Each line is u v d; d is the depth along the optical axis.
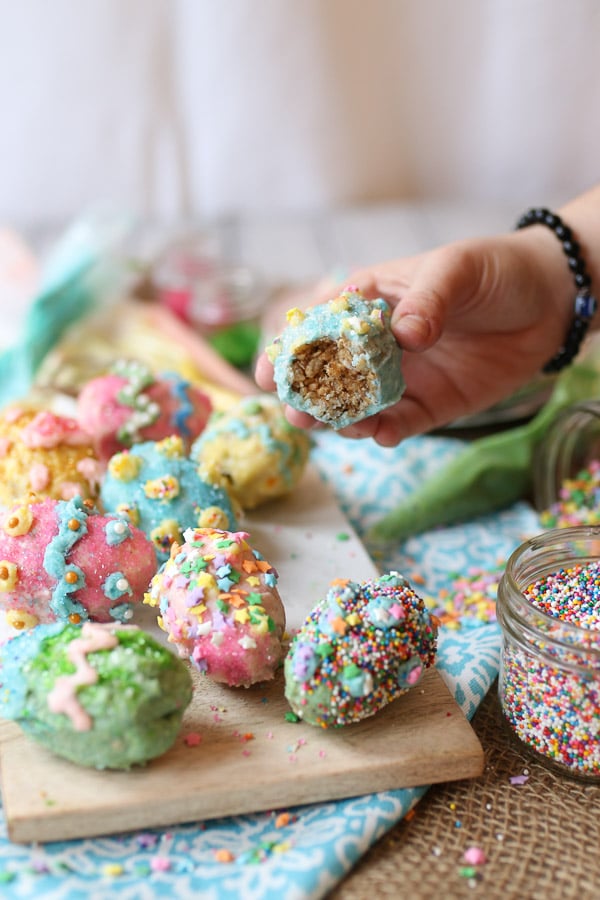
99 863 0.49
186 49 1.11
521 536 0.69
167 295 0.95
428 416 0.67
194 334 0.89
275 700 0.54
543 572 0.56
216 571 0.54
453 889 0.48
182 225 1.15
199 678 0.55
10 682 0.50
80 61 1.11
